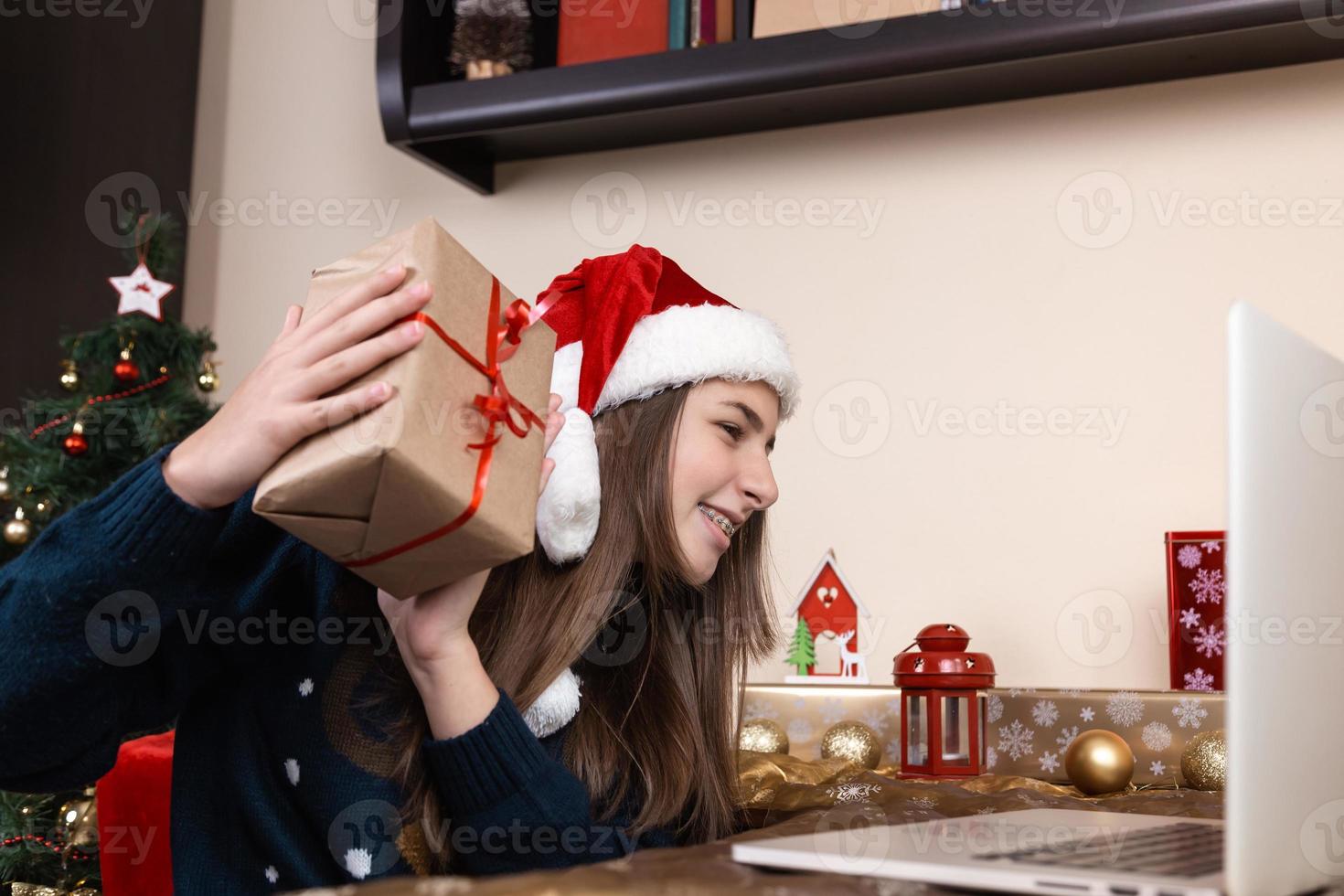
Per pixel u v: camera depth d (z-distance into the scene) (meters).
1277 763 0.50
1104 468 1.63
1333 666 0.56
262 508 0.62
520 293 1.95
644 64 1.68
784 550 1.76
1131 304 1.64
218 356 2.15
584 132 1.84
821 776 1.24
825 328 1.78
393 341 0.61
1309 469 0.55
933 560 1.69
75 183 2.12
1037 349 1.68
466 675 0.78
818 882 0.49
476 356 0.67
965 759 1.30
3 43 2.05
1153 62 1.58
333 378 0.63
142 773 1.20
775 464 1.78
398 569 0.68
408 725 0.84
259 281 2.15
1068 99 1.70
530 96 1.72
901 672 1.33
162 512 0.68
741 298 1.83
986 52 1.52
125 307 1.84
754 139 1.85
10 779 0.77
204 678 0.87
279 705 0.86
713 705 1.09
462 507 0.63
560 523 0.90
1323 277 1.56
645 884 0.46
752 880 0.49
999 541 1.66
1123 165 1.66
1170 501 1.59
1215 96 1.63
